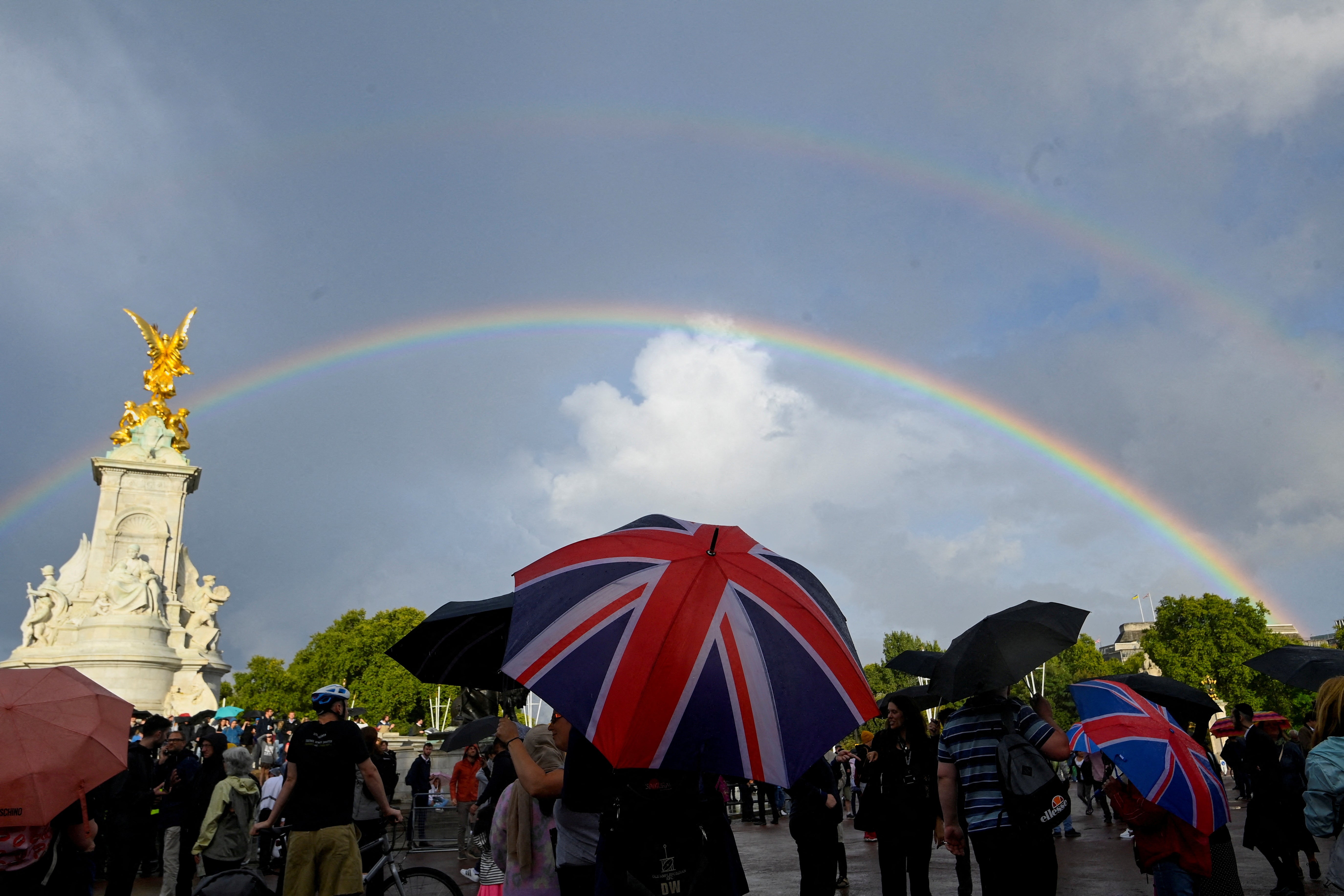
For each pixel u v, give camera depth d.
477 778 21.53
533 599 5.75
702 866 5.67
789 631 5.57
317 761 10.47
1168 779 7.96
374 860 11.91
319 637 127.75
